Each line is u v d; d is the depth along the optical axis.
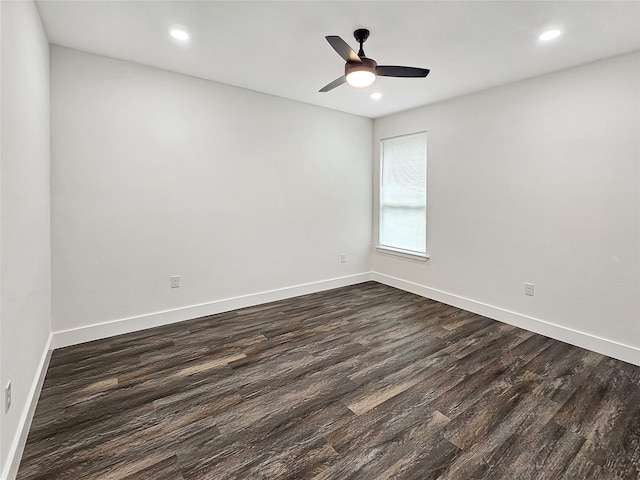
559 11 2.12
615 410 2.09
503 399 2.21
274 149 4.10
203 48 2.77
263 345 3.02
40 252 2.33
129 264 3.20
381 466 1.65
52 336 2.84
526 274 3.39
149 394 2.25
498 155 3.56
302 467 1.65
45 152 2.53
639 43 2.51
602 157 2.81
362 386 2.37
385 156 5.04
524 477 1.59
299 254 4.48
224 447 1.78
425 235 4.48
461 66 3.00
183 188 3.46
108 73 2.97
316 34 2.49
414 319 3.68
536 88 3.22
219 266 3.78
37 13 2.21
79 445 1.77
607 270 2.82
